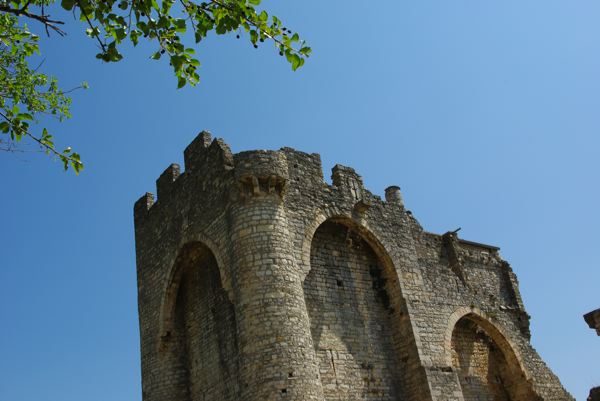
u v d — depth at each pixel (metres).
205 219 26.55
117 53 9.29
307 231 25.47
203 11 9.80
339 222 27.62
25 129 10.73
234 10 9.68
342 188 28.03
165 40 9.75
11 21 12.90
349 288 27.06
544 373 31.73
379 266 28.61
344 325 25.98
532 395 30.56
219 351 26.22
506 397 31.31
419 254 32.09
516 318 34.56
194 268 29.22
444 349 27.27
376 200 29.34
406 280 28.03
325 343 24.95
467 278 33.94
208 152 27.61
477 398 29.94
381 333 26.95
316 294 25.91
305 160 27.52
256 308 22.06
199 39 9.79
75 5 8.88
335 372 24.50
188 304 29.12
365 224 27.97
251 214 23.83
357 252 28.30
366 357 25.80
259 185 24.36
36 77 14.80
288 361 21.12
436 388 25.47
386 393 25.48
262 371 20.98
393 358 26.66
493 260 36.44
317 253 26.88
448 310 29.09
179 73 10.00
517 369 31.17
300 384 20.83
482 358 31.44
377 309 27.47
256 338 21.58
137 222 32.91
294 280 23.16
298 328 22.05
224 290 25.86
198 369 27.38
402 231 29.52
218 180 26.14
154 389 27.59
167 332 28.28
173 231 29.06
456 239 34.44
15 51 13.07
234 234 23.86
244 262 23.02
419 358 25.97
